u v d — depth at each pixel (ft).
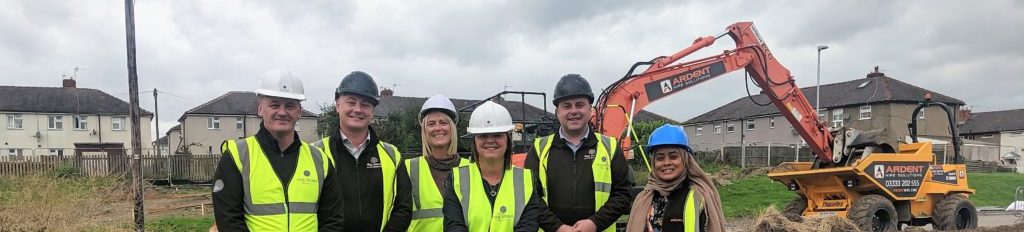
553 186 13.34
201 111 126.62
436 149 13.75
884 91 107.65
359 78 12.19
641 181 43.80
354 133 12.10
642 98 28.07
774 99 32.42
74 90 129.08
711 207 11.73
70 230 25.08
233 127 129.29
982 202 51.85
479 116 12.40
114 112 127.13
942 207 31.19
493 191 12.41
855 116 110.83
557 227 12.74
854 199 30.19
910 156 30.73
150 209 46.80
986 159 114.83
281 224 10.27
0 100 119.65
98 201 27.71
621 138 26.55
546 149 13.79
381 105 129.08
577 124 13.47
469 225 12.12
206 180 77.41
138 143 25.93
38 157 58.08
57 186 27.07
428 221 13.03
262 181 10.36
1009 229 30.58
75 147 123.54
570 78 13.69
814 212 31.50
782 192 50.26
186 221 35.27
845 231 27.12
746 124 124.67
